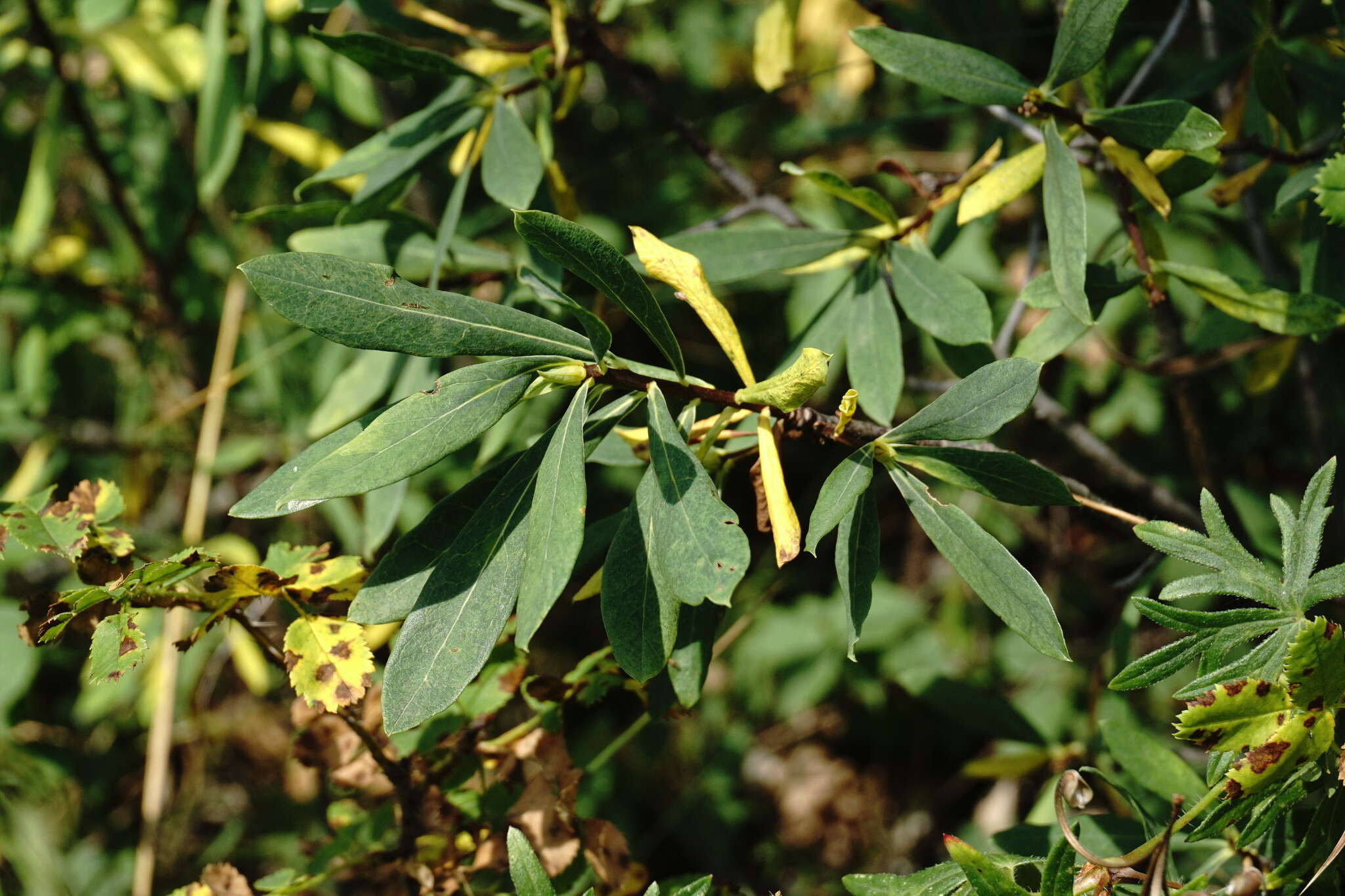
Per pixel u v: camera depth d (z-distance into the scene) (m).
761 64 1.05
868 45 0.90
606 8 1.02
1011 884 0.84
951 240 1.00
